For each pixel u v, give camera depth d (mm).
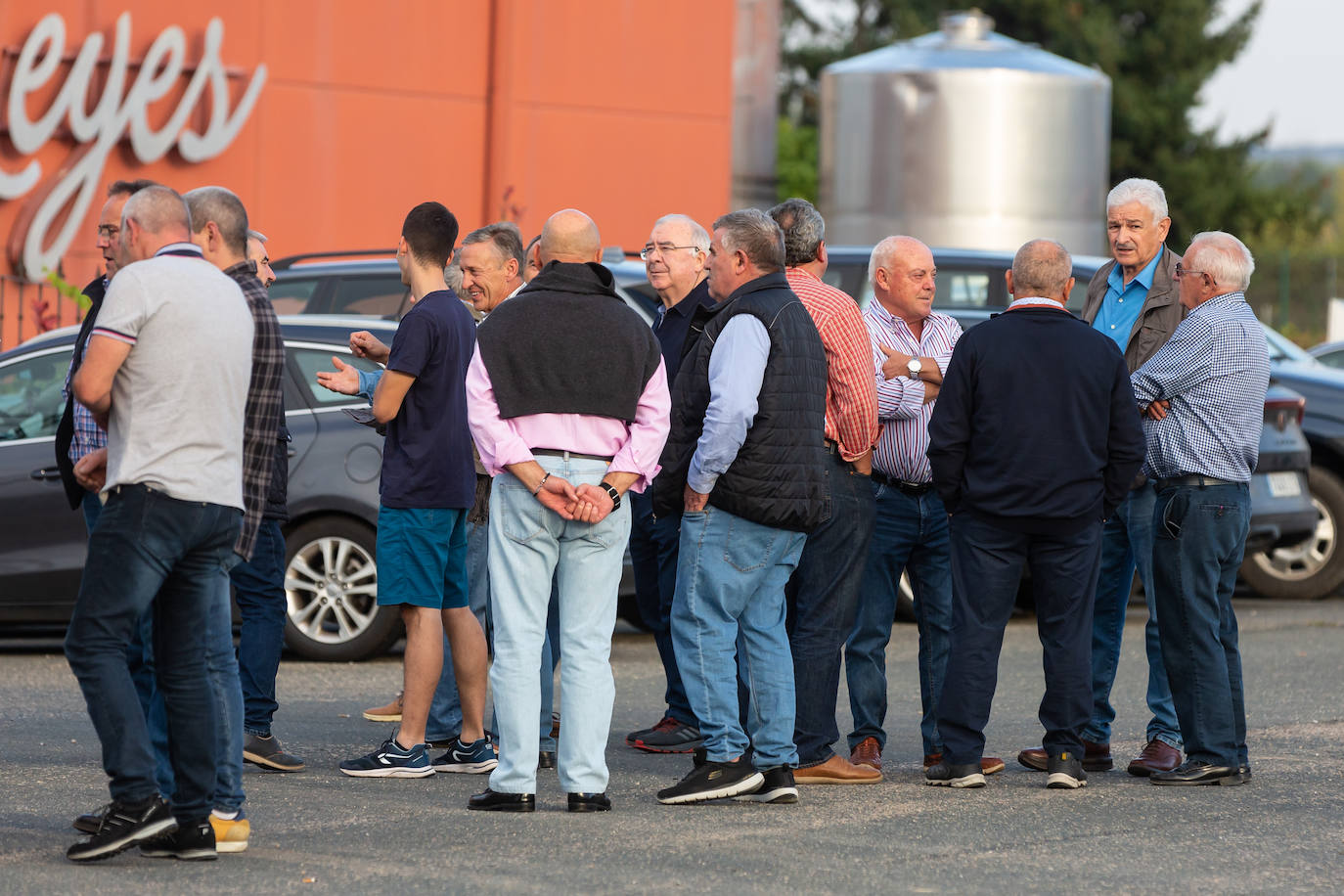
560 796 11641
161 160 29562
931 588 12727
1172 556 12227
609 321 10867
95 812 10391
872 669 12703
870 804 11477
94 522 11242
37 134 27312
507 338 10750
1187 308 12680
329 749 13227
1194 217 80312
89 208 28359
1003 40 39656
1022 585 22641
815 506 11297
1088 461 11828
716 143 37125
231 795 9984
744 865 9773
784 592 12586
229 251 10539
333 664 17359
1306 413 23375
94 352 9250
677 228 13492
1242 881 9562
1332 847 10383
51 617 17406
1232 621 12531
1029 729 14664
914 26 81438
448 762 12570
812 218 12148
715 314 11438
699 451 11125
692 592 11398
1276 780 12445
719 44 37094
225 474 9562
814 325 11453
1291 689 16609
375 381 12789
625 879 9414
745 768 11430
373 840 10273
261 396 10234
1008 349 11852
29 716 14289
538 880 9375
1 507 17219
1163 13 80438
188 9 29875
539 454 10812
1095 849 10273
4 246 27547
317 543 17391
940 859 9977
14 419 17484
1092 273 20984
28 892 9000
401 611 12430
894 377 12516
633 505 13906
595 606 11109
